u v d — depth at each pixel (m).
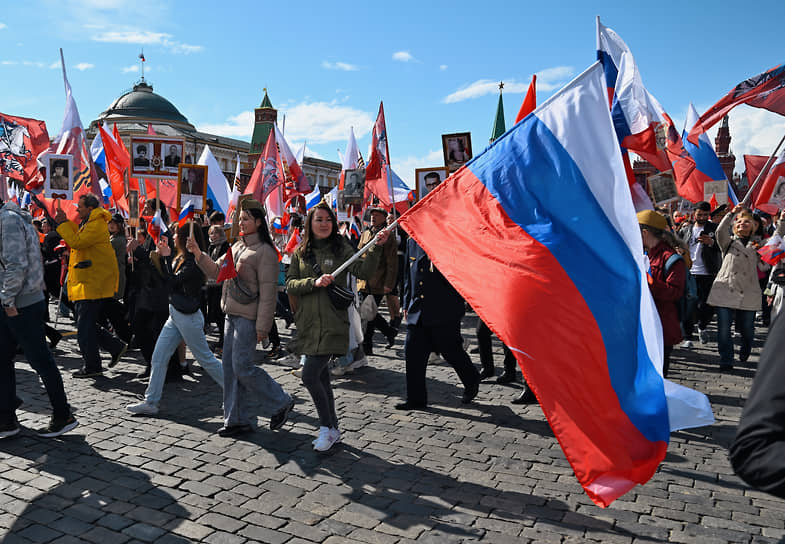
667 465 4.50
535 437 5.10
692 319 8.96
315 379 4.56
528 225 3.90
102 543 3.32
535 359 3.54
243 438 5.00
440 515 3.68
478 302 3.79
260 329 4.76
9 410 4.91
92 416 5.53
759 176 7.32
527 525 3.56
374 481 4.17
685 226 10.28
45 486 4.03
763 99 7.18
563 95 4.08
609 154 3.92
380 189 8.41
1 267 4.61
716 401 6.19
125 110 79.38
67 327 10.55
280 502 3.83
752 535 3.45
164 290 6.74
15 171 8.81
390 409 5.89
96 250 6.82
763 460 1.28
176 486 4.06
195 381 6.88
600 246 3.80
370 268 4.62
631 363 3.61
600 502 3.23
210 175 12.08
